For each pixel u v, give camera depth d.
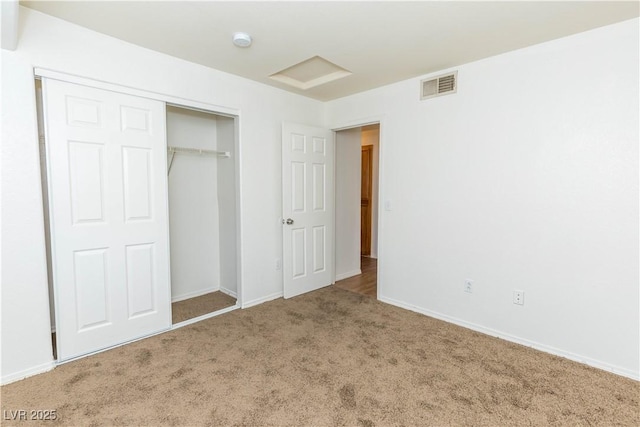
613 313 2.14
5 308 1.96
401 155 3.23
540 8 1.89
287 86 3.37
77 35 2.15
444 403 1.82
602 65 2.12
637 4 1.84
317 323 2.91
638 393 1.92
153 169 2.60
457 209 2.86
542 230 2.41
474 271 2.78
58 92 2.12
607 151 2.12
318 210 3.85
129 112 2.44
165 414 1.73
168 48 2.48
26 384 1.96
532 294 2.47
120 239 2.46
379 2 1.83
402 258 3.29
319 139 3.78
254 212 3.31
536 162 2.41
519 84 2.46
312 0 1.81
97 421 1.67
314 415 1.73
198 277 3.68
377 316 3.07
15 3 1.55
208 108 2.88
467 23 2.06
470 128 2.74
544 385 1.99
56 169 2.14
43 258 2.08
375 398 1.86
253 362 2.25
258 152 3.30
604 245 2.16
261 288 3.43
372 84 3.29
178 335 2.66
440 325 2.88
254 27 2.14
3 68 1.88
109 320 2.43
